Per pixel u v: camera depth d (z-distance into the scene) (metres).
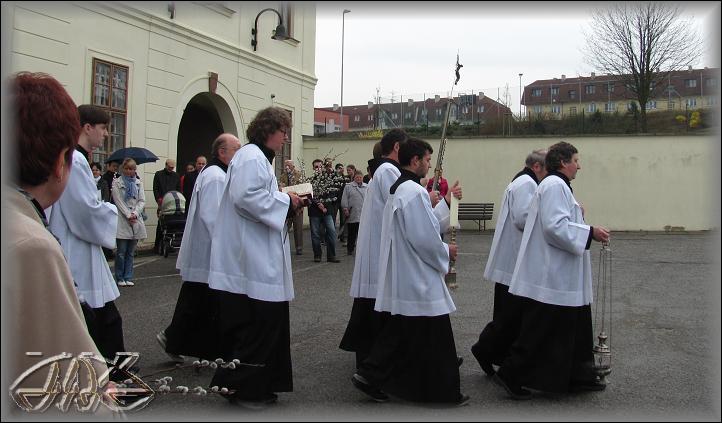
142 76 12.12
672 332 6.32
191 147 16.14
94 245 4.03
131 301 7.70
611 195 17.98
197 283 4.95
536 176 5.33
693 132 17.52
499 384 4.41
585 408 4.12
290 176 11.24
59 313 1.36
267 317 3.84
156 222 12.65
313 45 18.73
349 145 19.14
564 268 4.31
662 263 11.47
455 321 6.81
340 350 5.70
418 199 4.00
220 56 14.43
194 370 4.95
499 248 5.28
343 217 14.86
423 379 3.99
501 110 21.89
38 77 1.51
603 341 4.67
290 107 17.66
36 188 1.51
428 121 23.11
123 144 11.70
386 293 4.11
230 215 3.98
